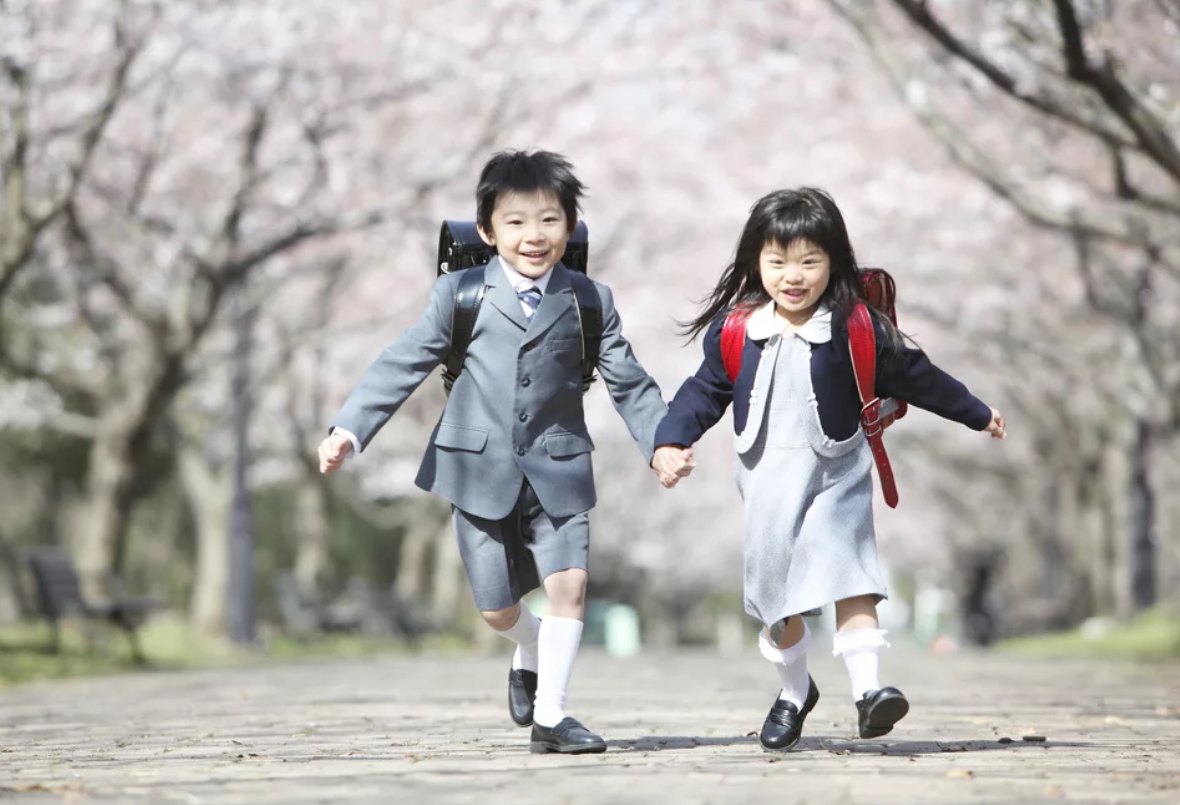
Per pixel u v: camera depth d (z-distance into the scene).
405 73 36.25
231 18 33.22
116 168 37.94
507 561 9.87
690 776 8.27
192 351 35.84
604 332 10.00
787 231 9.32
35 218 28.78
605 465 77.31
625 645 78.12
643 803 7.17
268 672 27.23
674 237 50.75
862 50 38.06
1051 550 64.75
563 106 40.34
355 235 42.69
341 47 34.72
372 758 9.66
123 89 29.88
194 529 70.94
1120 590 53.25
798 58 38.94
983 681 22.17
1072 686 20.55
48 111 32.78
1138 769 8.71
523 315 9.78
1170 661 31.20
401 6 34.56
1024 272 49.00
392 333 52.78
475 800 7.36
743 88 42.03
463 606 68.00
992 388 62.50
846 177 45.03
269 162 38.72
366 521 74.56
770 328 9.55
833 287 9.55
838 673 24.69
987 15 28.34
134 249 41.22
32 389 48.16
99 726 13.94
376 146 40.03
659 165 46.00
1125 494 53.25
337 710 15.54
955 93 37.00
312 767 9.08
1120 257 44.41
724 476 78.62
